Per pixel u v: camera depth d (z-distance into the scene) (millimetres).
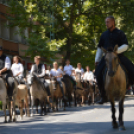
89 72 23562
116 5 29719
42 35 25438
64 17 29719
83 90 22219
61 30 29828
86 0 30312
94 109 17766
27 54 25109
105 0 29828
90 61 31078
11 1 26094
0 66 12367
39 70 15438
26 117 14531
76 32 30391
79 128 9750
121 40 9086
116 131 8719
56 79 17797
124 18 29656
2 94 12078
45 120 12812
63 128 9953
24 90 13922
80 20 30641
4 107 12336
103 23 30047
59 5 27953
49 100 17438
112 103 9227
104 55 9273
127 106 19172
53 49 24844
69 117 13602
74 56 31031
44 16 25531
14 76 14039
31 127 10641
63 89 19719
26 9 25781
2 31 31766
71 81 21109
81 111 16766
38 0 26031
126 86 9172
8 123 12156
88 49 30531
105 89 9164
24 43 34281
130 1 29469
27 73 15438
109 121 11367
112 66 8430
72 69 21328
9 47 31281
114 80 8812
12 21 26453
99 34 30359
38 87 15172
